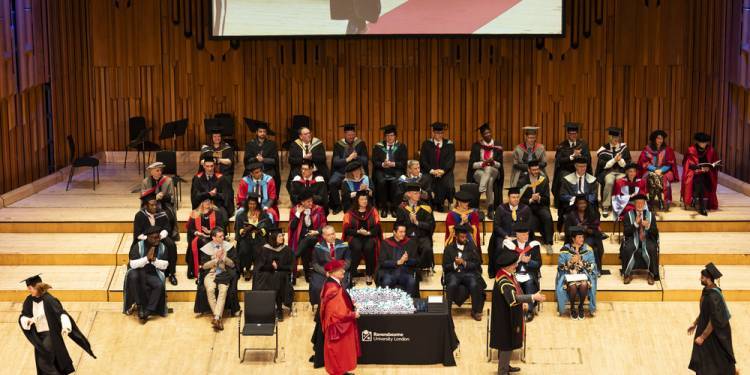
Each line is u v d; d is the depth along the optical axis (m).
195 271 13.84
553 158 18.88
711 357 11.23
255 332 12.02
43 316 11.31
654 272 13.79
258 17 18.02
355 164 15.06
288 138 18.77
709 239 14.84
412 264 13.29
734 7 16.59
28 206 15.78
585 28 18.58
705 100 17.91
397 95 18.80
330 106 18.86
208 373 11.94
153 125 18.95
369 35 17.97
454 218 13.81
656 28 18.53
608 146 15.81
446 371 11.97
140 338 12.77
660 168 15.62
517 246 13.31
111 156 19.14
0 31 15.64
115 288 13.73
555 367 12.03
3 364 12.20
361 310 12.05
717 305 11.10
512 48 18.64
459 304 13.28
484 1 17.86
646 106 18.75
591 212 14.12
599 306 13.57
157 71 18.88
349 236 13.84
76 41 18.56
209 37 18.06
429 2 17.86
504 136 18.88
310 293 13.13
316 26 18.00
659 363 12.14
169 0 18.72
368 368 12.03
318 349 12.02
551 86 18.73
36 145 17.12
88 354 12.36
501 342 11.59
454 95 18.78
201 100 18.91
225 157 16.03
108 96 18.92
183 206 15.80
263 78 18.83
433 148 15.64
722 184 17.11
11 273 14.09
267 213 14.06
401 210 13.97
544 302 13.64
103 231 15.06
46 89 17.48
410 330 12.05
